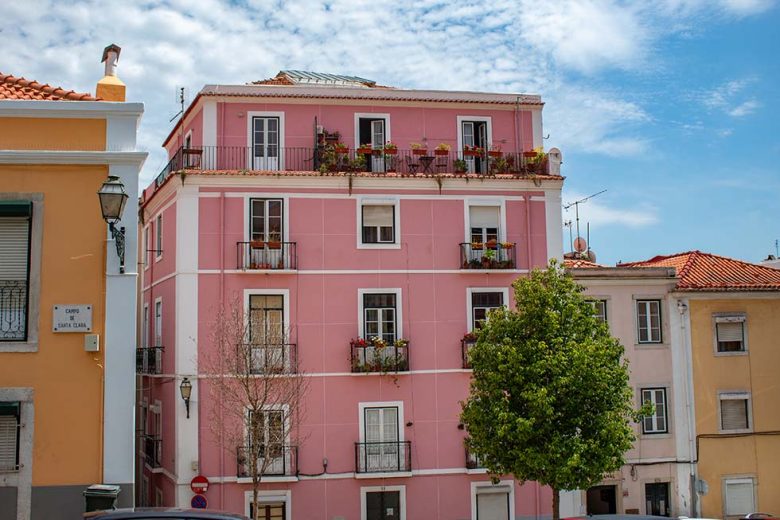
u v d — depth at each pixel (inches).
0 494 585.9
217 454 1007.6
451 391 1067.3
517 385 871.1
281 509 1018.7
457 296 1085.8
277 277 1043.3
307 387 1033.5
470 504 1055.0
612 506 1122.7
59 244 610.5
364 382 1050.1
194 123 1135.6
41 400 596.4
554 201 1130.0
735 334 1190.3
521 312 904.3
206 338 1021.8
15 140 617.9
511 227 1113.4
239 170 1052.5
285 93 1098.7
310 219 1061.1
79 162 617.0
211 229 1039.0
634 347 1151.0
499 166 1131.3
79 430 597.3
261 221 1052.5
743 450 1167.0
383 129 1130.7
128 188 621.6
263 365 994.7
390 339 1066.1
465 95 1152.8
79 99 671.1
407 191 1090.7
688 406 1155.3
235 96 1085.8
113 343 606.9
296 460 1019.3
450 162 1135.6
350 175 1063.6
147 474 1187.9
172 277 1061.1
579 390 850.1
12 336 601.3
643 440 1135.0
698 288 1173.1
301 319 1043.3
